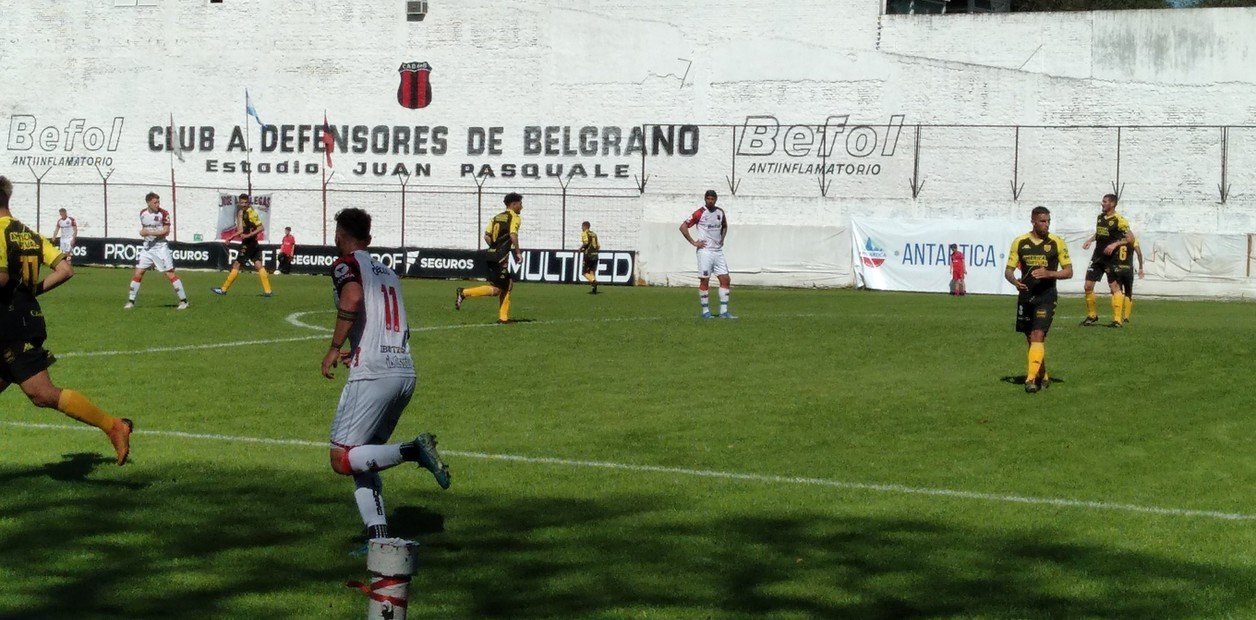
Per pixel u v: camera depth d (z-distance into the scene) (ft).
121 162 151.53
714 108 133.28
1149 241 106.63
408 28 142.20
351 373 22.33
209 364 48.34
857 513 25.93
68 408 27.02
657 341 57.11
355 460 21.88
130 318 66.80
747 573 21.62
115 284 101.09
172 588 20.39
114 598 19.81
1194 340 56.75
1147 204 119.03
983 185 125.39
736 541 23.65
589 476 29.37
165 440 33.35
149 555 22.25
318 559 22.12
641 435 34.60
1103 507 26.66
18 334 26.71
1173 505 27.02
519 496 27.27
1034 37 123.65
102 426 27.32
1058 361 50.42
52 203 152.66
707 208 70.03
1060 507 26.66
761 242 119.34
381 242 143.74
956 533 24.41
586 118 137.18
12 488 27.20
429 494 27.37
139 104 150.82
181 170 150.00
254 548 22.76
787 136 131.13
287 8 145.69
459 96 141.08
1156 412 38.78
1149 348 54.08
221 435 34.14
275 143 146.82
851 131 129.08
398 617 15.72
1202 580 21.45
